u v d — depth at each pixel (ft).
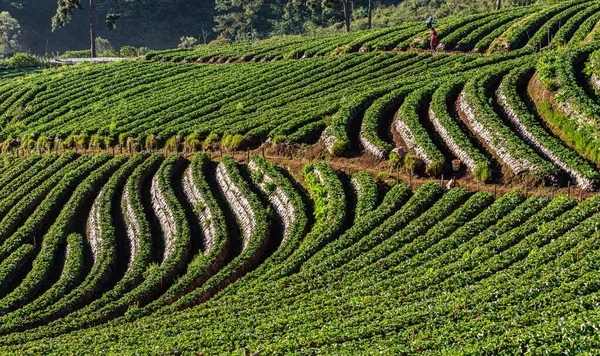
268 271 119.85
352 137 165.37
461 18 251.39
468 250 107.76
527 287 90.12
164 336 101.91
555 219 110.52
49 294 128.16
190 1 552.00
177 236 142.00
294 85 216.13
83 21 553.23
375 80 203.00
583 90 145.59
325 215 137.49
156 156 183.32
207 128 192.24
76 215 161.58
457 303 90.89
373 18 374.22
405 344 84.17
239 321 101.71
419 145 147.95
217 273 124.67
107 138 202.90
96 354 99.25
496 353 77.71
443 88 172.55
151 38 540.11
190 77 252.21
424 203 130.11
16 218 162.91
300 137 170.60
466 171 139.03
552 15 227.81
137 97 239.30
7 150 222.28
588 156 131.13
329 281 110.22
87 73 278.05
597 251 94.27
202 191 157.69
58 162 193.26
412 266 107.86
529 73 166.81
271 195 151.53
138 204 158.40
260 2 483.92
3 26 498.69
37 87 268.62
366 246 119.03
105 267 135.44
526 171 129.59
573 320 79.30
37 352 103.24
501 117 152.66
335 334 90.38
